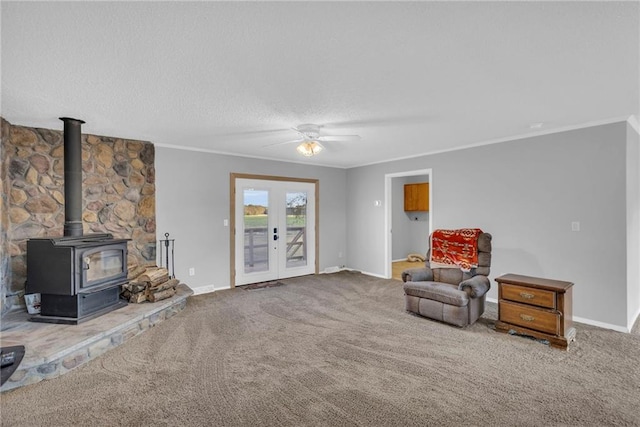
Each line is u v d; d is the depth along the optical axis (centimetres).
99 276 328
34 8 150
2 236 322
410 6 153
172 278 429
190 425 195
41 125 356
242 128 377
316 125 361
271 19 163
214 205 520
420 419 200
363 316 392
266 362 274
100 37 178
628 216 347
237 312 407
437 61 212
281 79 238
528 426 194
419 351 294
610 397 222
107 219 416
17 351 237
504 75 234
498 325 339
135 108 302
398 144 468
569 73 230
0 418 200
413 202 823
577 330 345
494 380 245
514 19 164
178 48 192
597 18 163
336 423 197
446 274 408
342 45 190
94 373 254
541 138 402
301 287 540
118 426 194
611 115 333
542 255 403
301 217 639
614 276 349
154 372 256
